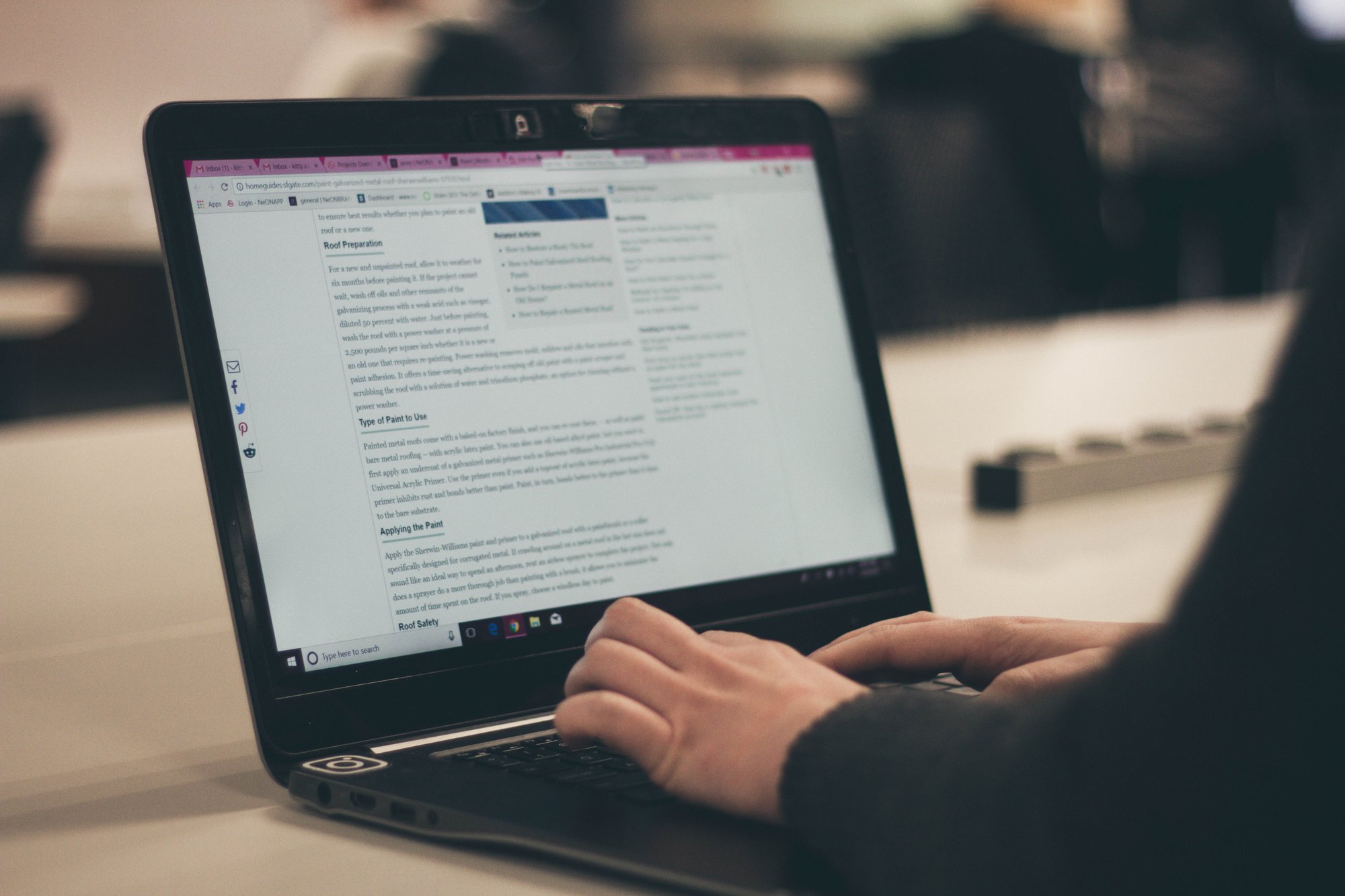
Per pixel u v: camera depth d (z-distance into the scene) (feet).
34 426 11.80
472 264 2.51
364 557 2.26
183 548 4.22
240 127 2.35
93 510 4.74
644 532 2.53
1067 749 1.22
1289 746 1.08
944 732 1.44
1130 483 4.70
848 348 2.88
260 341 2.27
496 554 2.38
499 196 2.56
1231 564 1.10
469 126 2.57
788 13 17.72
